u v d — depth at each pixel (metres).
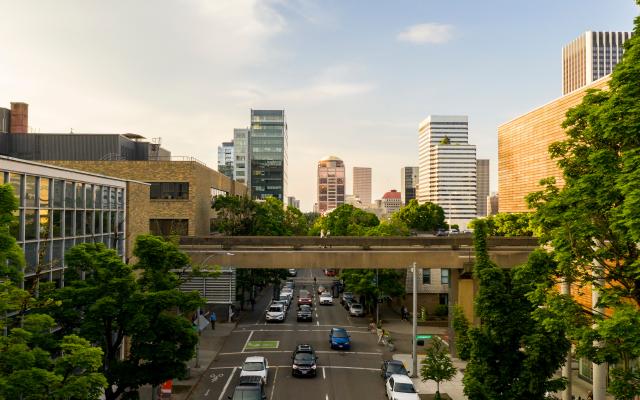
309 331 50.16
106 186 31.72
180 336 21.61
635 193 12.55
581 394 31.12
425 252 38.62
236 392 26.41
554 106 57.69
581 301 32.94
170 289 22.72
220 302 50.19
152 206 55.62
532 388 18.73
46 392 13.41
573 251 16.50
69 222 27.19
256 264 38.22
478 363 20.39
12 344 13.12
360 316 58.78
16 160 21.61
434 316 58.78
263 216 64.62
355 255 38.44
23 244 22.44
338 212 105.31
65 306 19.73
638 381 14.92
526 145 65.19
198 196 57.31
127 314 20.44
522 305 19.75
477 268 20.98
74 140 62.75
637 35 15.12
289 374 34.81
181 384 32.09
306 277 107.44
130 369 20.92
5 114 64.25
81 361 14.03
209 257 35.56
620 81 14.72
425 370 28.42
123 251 34.03
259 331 49.97
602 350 15.12
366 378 33.94
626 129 14.23
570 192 16.14
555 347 18.72
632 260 15.75
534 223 18.58
